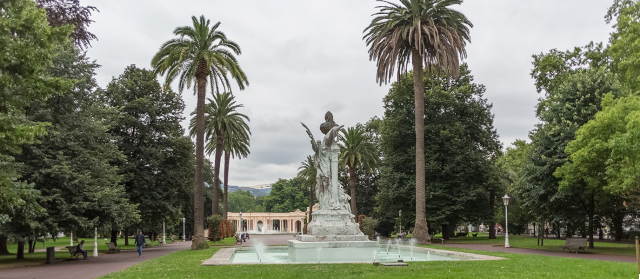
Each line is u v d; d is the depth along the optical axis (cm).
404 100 4538
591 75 3033
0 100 1116
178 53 3238
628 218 4128
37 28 1167
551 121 3195
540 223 3419
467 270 1343
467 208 4462
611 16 3219
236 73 3391
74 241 5772
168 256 2459
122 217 2747
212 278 1195
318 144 2458
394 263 1545
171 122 4309
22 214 1922
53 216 2284
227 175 5753
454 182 4306
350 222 2306
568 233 3447
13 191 1344
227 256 2038
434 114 4466
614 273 1265
